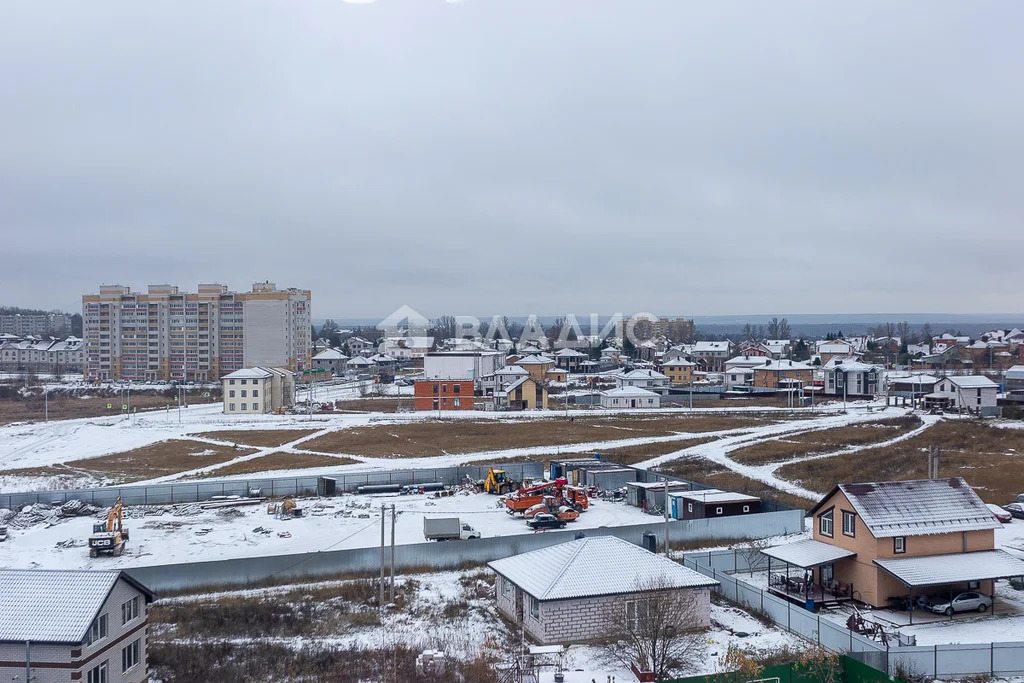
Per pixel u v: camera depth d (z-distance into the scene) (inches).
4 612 1273.4
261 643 1674.5
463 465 3725.4
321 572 2121.1
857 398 6899.6
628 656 1536.7
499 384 6884.8
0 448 4416.8
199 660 1577.3
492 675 1480.1
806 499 3026.6
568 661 1562.5
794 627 1721.2
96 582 1325.0
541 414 5743.1
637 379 7190.0
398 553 2166.6
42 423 5423.2
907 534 1843.0
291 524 2709.2
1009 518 2652.6
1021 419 5113.2
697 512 2628.0
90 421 5487.2
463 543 2212.1
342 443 4429.1
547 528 2613.2
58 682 1229.7
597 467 3427.7
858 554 1884.8
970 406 5546.3
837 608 1844.2
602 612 1678.2
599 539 1860.2
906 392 6245.1
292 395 6565.0
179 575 2010.3
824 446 4271.7
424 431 4899.1
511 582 1786.4
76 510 2878.9
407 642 1683.1
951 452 4040.4
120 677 1350.9
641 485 3031.5
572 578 1715.1
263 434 4805.6
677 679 1381.6
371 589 2020.2
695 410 6028.5
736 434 4717.0
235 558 2146.9
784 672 1400.1
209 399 7253.9
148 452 4222.4
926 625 1722.4
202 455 4114.2
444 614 1861.5
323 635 1731.1
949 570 1804.9
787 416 5625.0
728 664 1471.5
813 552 1936.5
